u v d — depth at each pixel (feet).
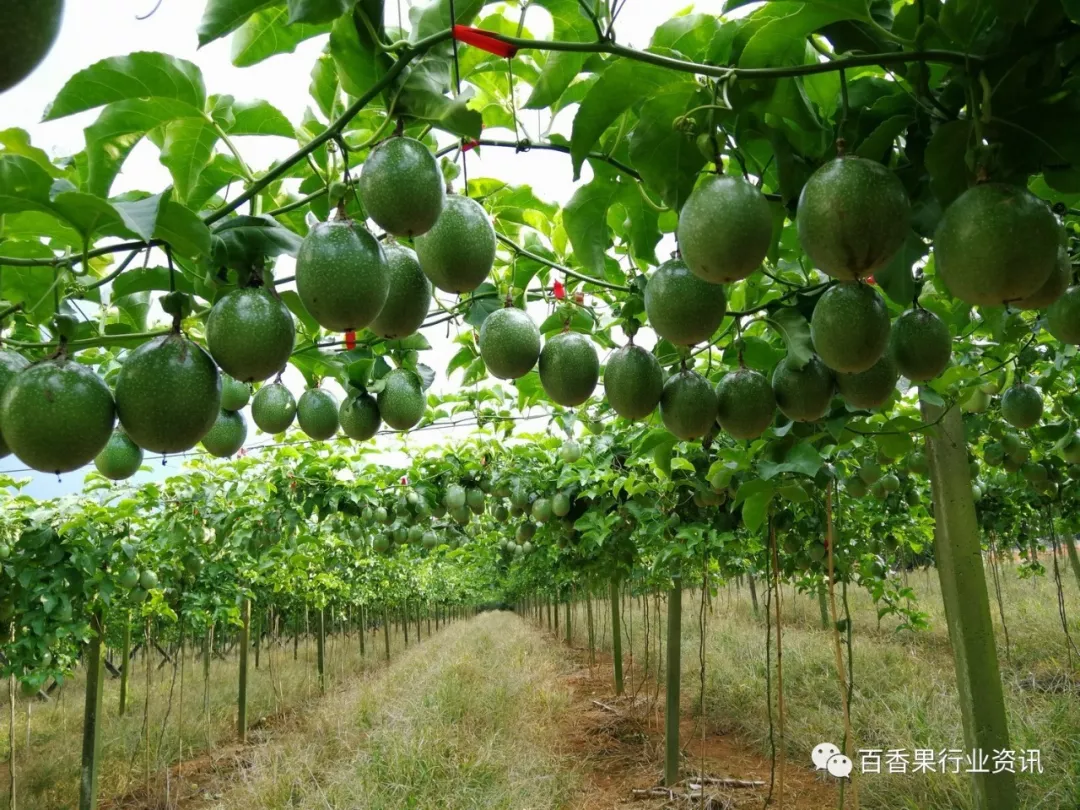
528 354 8.39
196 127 7.56
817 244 5.66
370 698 32.53
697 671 30.96
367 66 6.75
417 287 7.40
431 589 75.92
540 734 25.67
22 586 18.62
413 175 5.96
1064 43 5.28
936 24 5.49
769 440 11.34
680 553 18.58
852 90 6.98
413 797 19.67
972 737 10.43
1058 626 35.09
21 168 5.19
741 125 6.77
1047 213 5.21
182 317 6.29
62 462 5.72
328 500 24.53
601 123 6.93
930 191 6.87
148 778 25.17
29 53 2.95
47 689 42.52
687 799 19.67
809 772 21.49
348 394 10.34
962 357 14.40
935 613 43.04
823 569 20.02
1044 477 20.77
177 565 24.84
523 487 24.82
